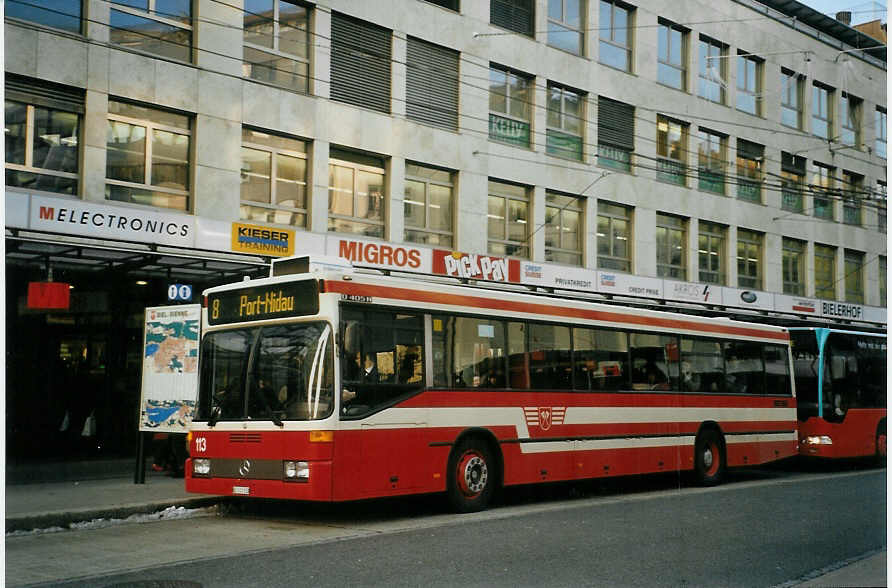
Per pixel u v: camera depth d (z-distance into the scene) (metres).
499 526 11.61
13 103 16.67
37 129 16.98
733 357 18.16
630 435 15.56
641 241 28.59
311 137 20.86
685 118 30.28
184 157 19.06
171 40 18.94
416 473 12.23
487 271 23.95
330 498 11.15
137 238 17.75
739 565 8.90
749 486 17.36
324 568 8.72
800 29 35.25
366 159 22.22
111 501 12.77
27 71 16.70
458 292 13.19
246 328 12.30
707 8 31.22
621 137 28.44
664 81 29.95
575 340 14.89
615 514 12.84
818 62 35.91
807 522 11.97
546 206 26.23
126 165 18.17
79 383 18.17
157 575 8.46
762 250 33.50
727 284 31.77
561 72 26.52
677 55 30.55
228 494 11.97
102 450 18.38
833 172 36.69
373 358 11.91
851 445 20.88
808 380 20.62
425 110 23.25
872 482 18.25
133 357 18.89
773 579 8.25
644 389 15.98
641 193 28.69
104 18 17.81
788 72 34.78
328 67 21.27
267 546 10.12
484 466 13.26
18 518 11.21
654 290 28.69
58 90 17.22
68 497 13.21
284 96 20.42
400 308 12.34
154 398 15.14
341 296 11.66
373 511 13.27
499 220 25.05
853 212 37.72
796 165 34.91
